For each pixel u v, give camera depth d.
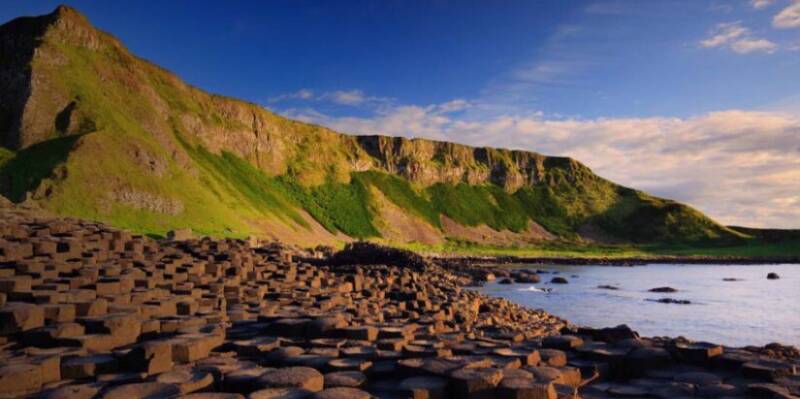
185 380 9.03
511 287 59.19
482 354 11.81
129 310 15.02
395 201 175.00
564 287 59.56
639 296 50.38
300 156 157.00
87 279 18.08
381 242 136.50
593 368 11.61
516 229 196.25
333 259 63.88
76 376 9.74
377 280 34.78
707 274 83.75
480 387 9.04
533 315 32.06
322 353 11.67
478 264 104.06
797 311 39.97
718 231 191.62
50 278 17.83
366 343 12.95
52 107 76.62
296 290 25.75
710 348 12.26
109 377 9.54
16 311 12.25
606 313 38.94
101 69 95.00
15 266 18.83
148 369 9.90
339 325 14.23
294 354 11.53
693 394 10.08
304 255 72.81
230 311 17.61
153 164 77.69
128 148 75.88
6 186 59.50
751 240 174.88
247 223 89.25
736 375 11.38
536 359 11.60
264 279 28.30
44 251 22.41
